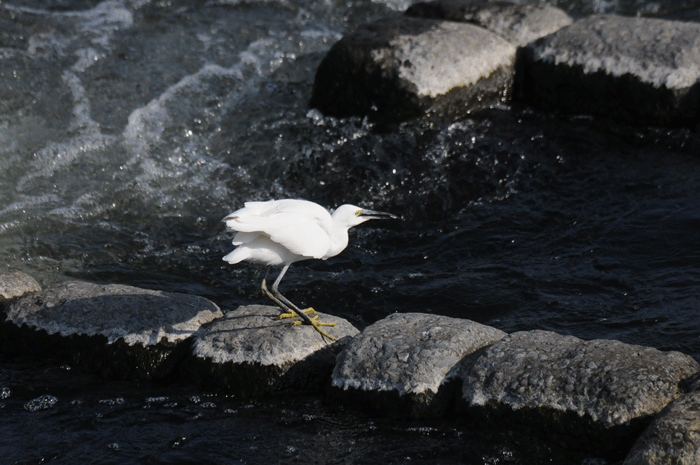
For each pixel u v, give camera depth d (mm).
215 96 16500
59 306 8664
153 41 18344
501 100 15766
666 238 11180
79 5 19672
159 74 17047
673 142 14070
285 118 15609
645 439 5922
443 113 14844
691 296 9781
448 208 12695
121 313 8445
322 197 13109
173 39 18531
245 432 7254
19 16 18609
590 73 14844
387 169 13688
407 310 10148
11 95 15680
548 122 15227
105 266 11305
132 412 7602
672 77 14086
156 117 15570
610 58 14719
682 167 13227
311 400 7719
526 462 6605
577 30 15625
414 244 11852
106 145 14594
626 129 14672
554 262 11023
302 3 20797
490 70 15320
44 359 8531
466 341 7566
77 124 15094
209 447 7043
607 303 9898
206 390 7938
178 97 16297
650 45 14672
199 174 13938
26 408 7680
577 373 6758
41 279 10914
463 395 7078
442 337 7578
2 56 16875
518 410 6797
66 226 12320
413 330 7773
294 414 7500
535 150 14141
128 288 8945
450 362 7348
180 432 7273
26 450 7023
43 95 15859
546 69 15359
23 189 13227
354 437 7109
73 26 18625
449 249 11633
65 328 8469
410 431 7117
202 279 11031
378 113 14766
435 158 13938
